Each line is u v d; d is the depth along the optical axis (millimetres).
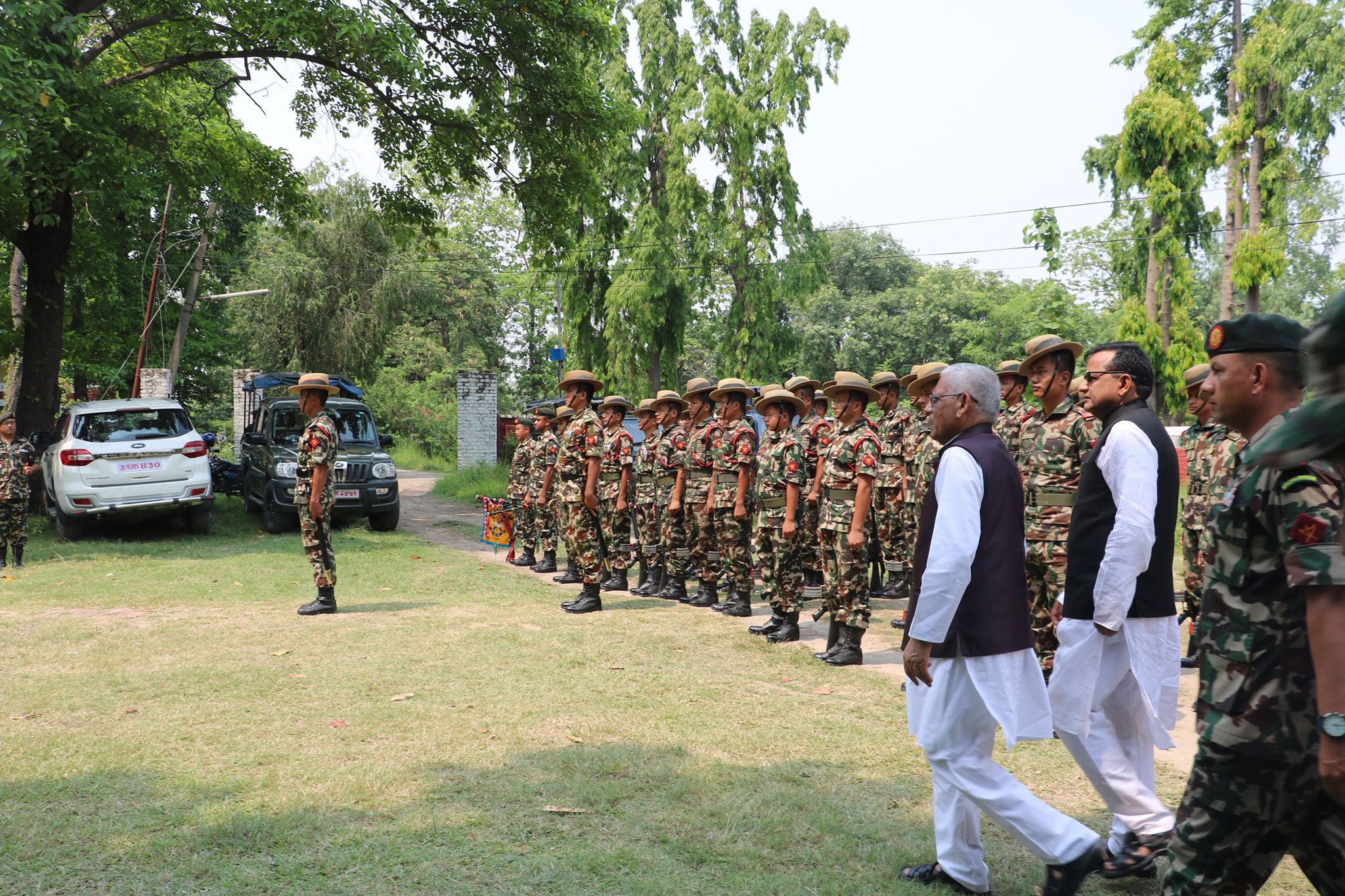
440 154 16250
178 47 15070
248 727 4703
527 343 46219
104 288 18609
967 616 2965
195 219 23484
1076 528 3426
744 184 25625
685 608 8109
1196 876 2174
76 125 11453
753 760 4305
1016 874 3244
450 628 7086
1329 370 1562
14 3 10039
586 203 16547
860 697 5340
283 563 10359
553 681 5625
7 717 4859
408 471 30172
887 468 8680
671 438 9094
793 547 6711
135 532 13133
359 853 3303
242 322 32562
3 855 3277
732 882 3115
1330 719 1857
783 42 25297
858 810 3734
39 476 14281
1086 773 3322
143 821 3559
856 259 58062
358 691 5363
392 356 39875
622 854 3305
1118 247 26625
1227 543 2154
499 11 14258
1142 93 22375
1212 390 2238
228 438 35094
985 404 3123
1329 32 22359
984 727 2986
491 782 3988
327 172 33438
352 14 12258
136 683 5504
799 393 8523
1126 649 3303
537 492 10383
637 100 25109
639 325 24859
